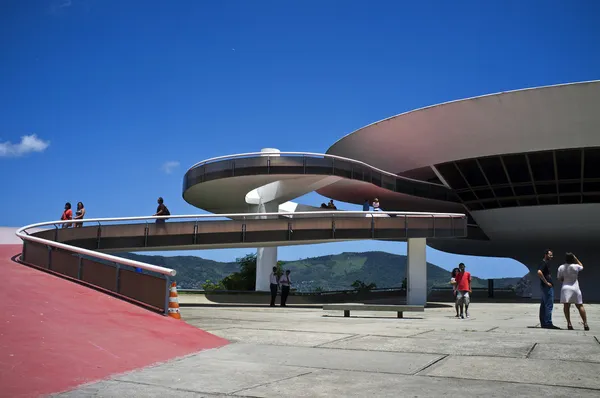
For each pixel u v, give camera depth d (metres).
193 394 4.91
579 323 13.46
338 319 13.64
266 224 21.20
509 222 33.69
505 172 30.61
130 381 5.46
